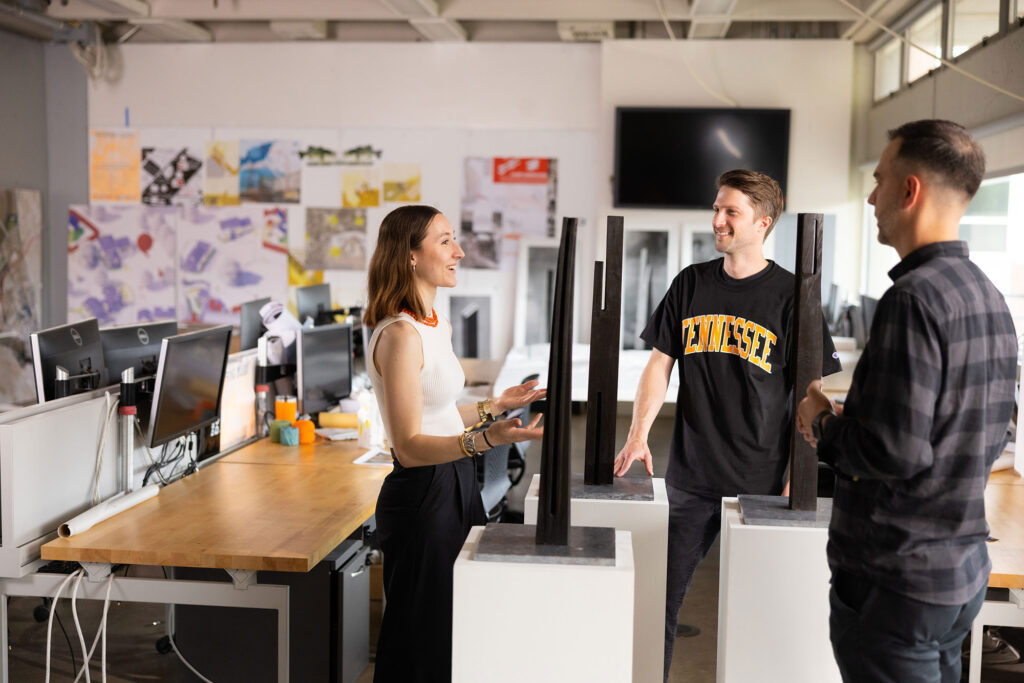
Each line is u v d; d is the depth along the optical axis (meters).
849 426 1.65
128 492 3.27
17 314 8.62
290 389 4.64
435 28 7.87
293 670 3.24
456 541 2.48
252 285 8.88
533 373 6.81
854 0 7.12
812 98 7.95
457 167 8.62
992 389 1.67
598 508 2.43
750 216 2.63
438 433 2.52
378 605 4.20
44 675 3.51
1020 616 2.59
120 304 8.98
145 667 3.62
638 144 8.06
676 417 2.82
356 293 8.79
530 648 1.82
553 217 8.59
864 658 1.73
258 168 8.78
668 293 2.82
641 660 2.47
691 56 8.04
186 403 3.41
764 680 2.15
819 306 2.20
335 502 3.23
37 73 8.80
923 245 1.68
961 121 5.85
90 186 8.96
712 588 4.57
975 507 1.66
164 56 8.79
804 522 2.13
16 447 2.75
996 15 5.30
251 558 2.67
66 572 2.85
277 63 8.70
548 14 7.37
